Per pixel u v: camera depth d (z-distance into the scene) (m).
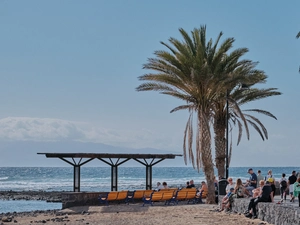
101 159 35.91
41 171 176.38
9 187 83.56
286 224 16.23
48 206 41.31
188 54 28.75
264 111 34.06
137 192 30.34
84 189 72.69
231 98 29.47
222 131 33.00
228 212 22.44
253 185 28.00
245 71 29.98
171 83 29.05
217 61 28.66
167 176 137.62
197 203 30.12
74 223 20.69
